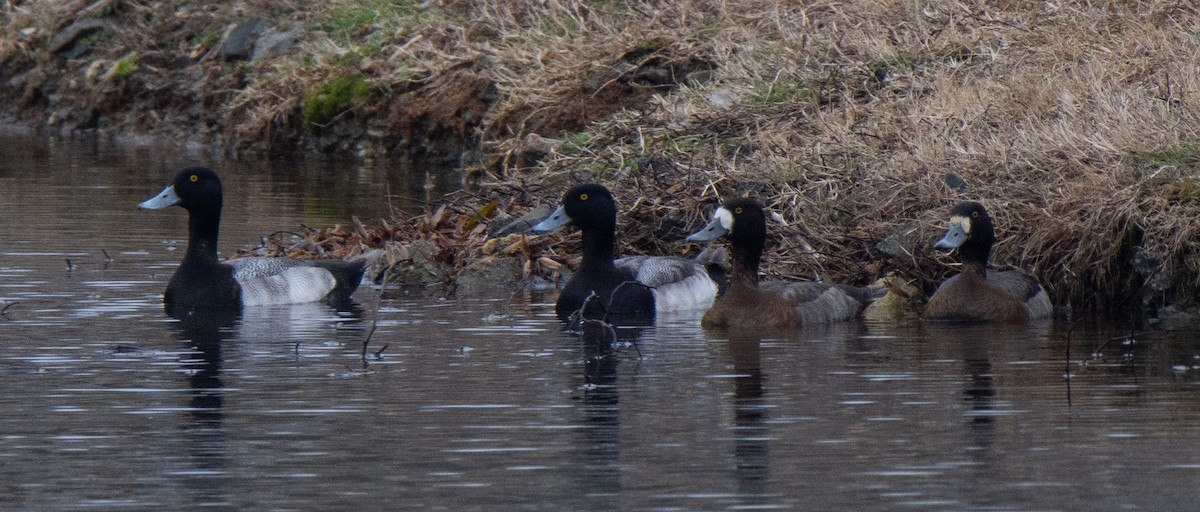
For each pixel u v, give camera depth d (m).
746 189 17.73
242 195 23.11
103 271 17.08
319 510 8.36
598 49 24.67
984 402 10.66
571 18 26.28
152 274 16.97
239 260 15.95
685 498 8.52
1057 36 19.75
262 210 21.55
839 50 21.00
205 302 15.31
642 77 23.88
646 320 14.80
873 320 14.66
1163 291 14.71
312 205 22.02
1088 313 14.84
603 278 15.23
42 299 15.41
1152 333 13.52
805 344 13.15
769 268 16.28
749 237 14.30
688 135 20.28
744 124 20.12
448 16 28.98
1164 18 20.00
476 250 17.69
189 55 32.12
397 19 29.31
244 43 31.25
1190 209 14.78
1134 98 17.11
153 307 15.16
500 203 19.20
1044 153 16.16
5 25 35.41
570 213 15.23
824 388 11.16
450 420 10.22
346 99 28.36
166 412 10.47
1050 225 15.27
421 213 20.75
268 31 31.09
